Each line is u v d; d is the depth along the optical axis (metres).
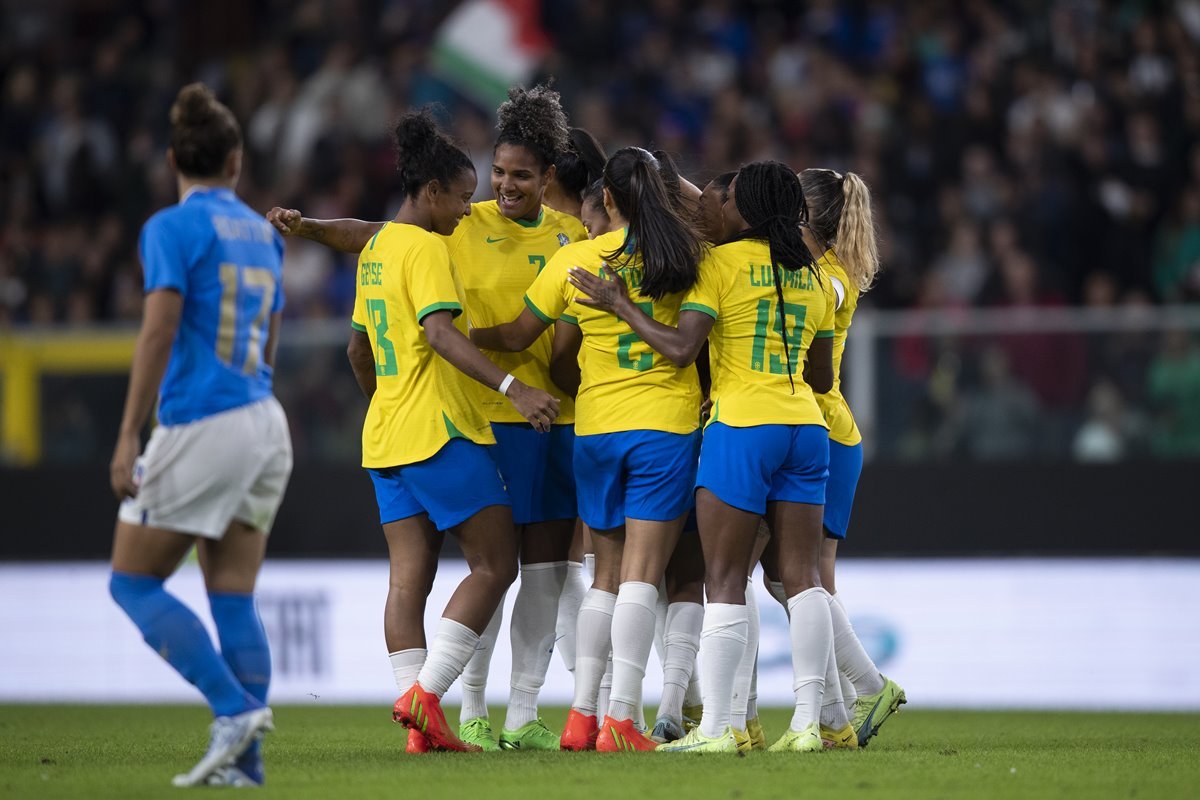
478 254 20.95
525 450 20.61
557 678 34.75
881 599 34.00
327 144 48.50
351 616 35.53
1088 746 21.09
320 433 36.16
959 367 34.28
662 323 19.16
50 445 37.56
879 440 34.59
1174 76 46.66
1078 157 43.81
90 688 36.62
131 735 23.84
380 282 19.50
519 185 20.55
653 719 28.78
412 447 19.09
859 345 34.75
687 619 19.89
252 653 16.06
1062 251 42.66
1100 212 42.81
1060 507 33.38
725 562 18.77
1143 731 24.84
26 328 42.56
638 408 19.20
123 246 47.72
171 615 15.45
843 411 21.11
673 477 19.16
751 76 50.47
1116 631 32.97
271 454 16.02
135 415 15.15
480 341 20.25
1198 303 41.16
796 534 19.00
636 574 19.12
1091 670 33.03
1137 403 33.62
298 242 46.31
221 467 15.57
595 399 19.44
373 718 28.44
